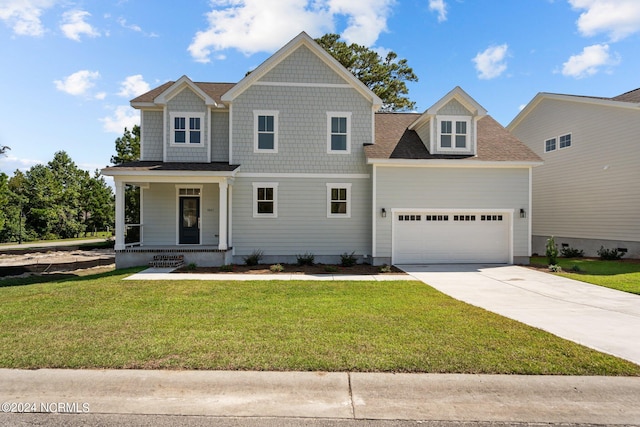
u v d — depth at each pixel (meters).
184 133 15.22
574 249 17.94
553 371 4.42
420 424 3.48
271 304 7.67
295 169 15.03
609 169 16.77
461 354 4.88
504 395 3.96
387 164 14.28
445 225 14.70
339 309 7.25
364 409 3.71
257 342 5.25
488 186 14.70
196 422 3.49
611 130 16.69
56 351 4.85
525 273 12.48
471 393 3.99
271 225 14.91
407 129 16.98
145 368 4.41
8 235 33.62
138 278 10.97
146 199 15.41
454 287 10.05
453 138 14.90
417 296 8.62
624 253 16.14
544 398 3.92
